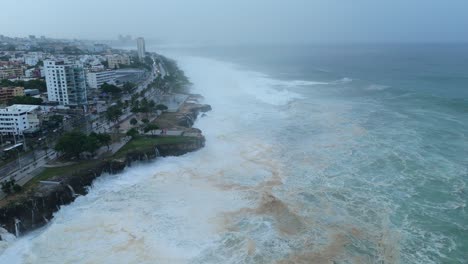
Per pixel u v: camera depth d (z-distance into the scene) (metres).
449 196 71.31
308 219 63.84
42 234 61.31
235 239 58.12
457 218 63.62
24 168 81.56
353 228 61.06
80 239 59.25
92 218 65.81
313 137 109.44
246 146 103.25
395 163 87.25
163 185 79.00
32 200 66.50
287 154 96.06
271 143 105.12
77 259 54.09
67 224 64.25
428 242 57.16
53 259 54.44
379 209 67.06
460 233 59.31
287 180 80.25
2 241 59.44
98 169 81.56
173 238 58.84
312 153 95.94
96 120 126.44
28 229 63.78
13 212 63.06
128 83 192.25
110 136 102.75
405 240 57.75
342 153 94.94
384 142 102.12
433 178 78.94
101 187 79.00
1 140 100.25
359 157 91.81
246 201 70.69
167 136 104.94
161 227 62.16
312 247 55.81
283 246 56.12
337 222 62.88
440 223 62.22
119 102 144.62
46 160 86.56
